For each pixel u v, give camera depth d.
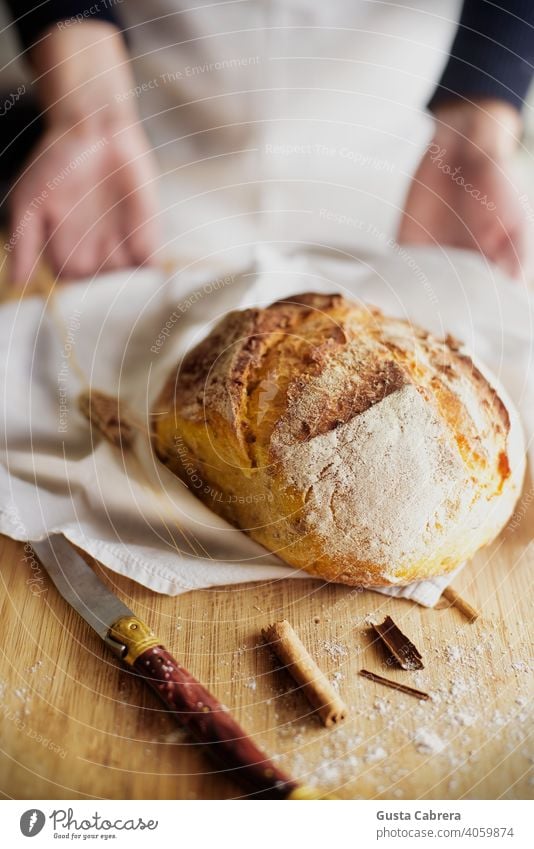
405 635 0.49
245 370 0.53
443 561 0.50
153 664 0.46
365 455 0.49
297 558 0.51
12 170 0.88
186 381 0.56
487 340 0.63
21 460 0.56
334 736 0.44
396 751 0.44
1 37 0.89
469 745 0.44
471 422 0.51
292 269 0.68
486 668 0.48
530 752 0.44
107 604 0.49
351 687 0.47
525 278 0.78
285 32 0.79
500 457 0.52
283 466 0.50
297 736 0.44
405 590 0.51
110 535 0.53
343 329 0.54
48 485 0.55
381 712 0.45
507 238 0.79
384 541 0.49
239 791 0.43
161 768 0.43
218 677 0.47
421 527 0.49
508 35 0.75
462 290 0.67
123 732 0.45
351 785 0.43
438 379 0.52
